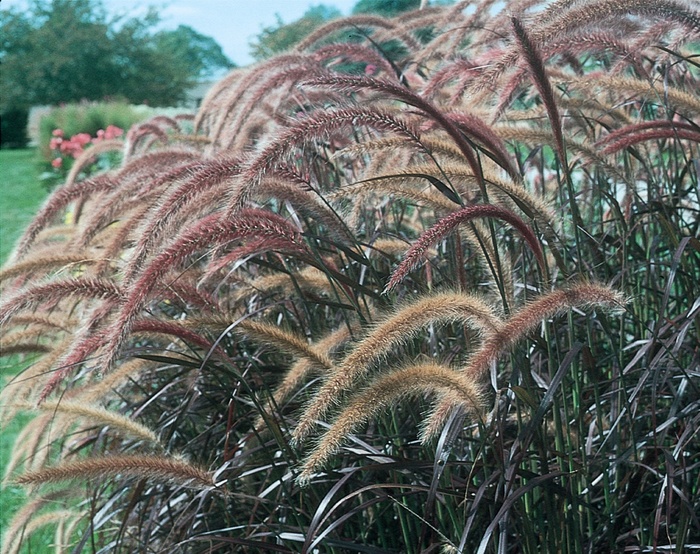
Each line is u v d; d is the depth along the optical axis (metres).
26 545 5.18
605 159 3.33
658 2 2.86
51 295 2.72
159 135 5.33
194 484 2.86
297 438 2.37
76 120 25.36
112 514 3.46
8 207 18.34
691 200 3.79
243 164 2.60
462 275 2.96
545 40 2.82
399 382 2.38
